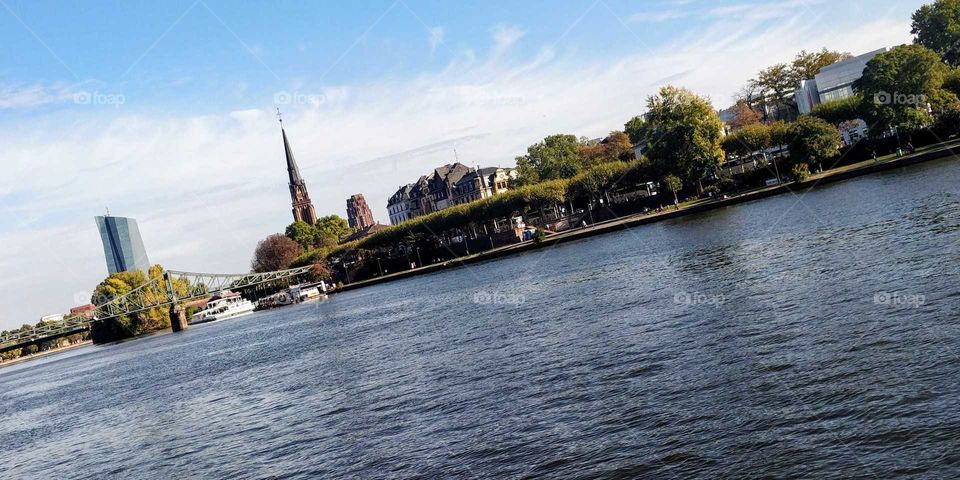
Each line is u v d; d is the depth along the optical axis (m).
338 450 30.03
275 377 55.06
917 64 108.25
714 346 32.88
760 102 191.25
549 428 26.77
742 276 49.84
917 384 22.77
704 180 143.62
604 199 154.50
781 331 32.56
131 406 58.16
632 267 71.31
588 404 28.62
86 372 111.00
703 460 21.20
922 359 24.75
